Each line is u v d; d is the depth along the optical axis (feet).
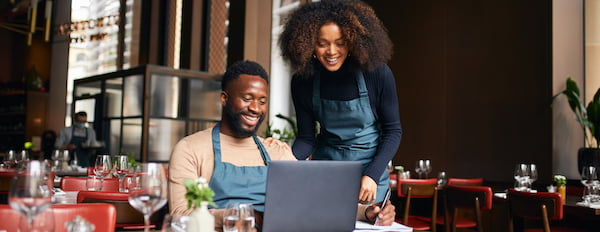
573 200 13.73
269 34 23.24
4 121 36.73
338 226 5.14
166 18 28.22
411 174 22.45
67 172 18.65
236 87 6.04
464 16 21.36
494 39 20.58
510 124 20.02
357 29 6.86
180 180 5.89
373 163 7.48
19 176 4.06
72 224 4.09
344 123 7.88
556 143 18.86
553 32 19.01
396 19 23.18
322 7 7.16
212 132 6.22
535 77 19.47
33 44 36.06
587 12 18.99
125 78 23.12
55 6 34.47
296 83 8.04
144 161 21.50
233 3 22.93
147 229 4.41
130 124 22.52
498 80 20.42
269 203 4.83
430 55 22.20
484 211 18.04
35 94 35.01
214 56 25.45
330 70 7.16
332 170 5.03
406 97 22.76
